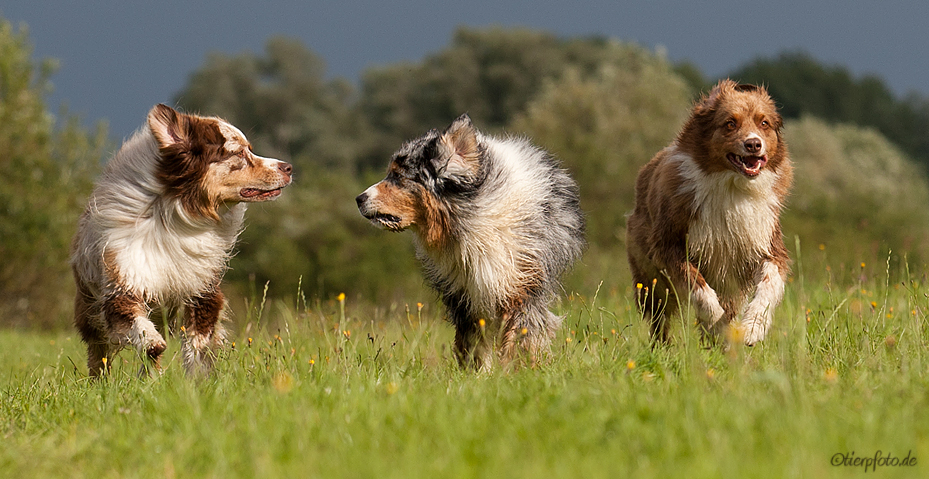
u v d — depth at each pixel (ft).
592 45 348.79
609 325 41.14
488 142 38.73
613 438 20.62
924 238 114.62
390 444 21.24
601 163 162.09
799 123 245.24
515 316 37.09
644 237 41.37
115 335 36.42
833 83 367.04
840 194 200.64
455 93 329.93
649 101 191.83
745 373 26.05
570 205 40.37
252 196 38.75
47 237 110.63
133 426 25.68
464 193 36.40
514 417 22.67
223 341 39.42
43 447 23.85
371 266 151.23
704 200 37.42
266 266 151.33
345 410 24.84
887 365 27.14
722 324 37.37
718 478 17.37
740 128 36.04
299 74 392.06
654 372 28.78
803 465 17.69
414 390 27.96
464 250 36.68
